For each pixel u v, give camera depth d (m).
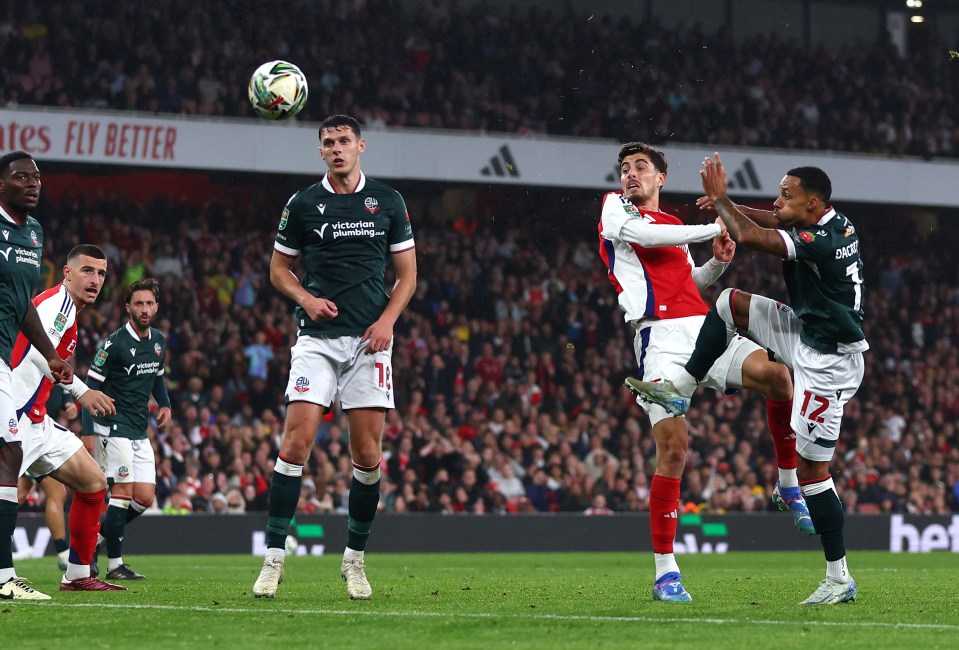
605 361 52.75
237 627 10.80
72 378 14.56
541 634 10.24
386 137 48.72
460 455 42.03
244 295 49.84
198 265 49.72
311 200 13.91
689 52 58.94
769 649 9.27
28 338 14.42
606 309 55.59
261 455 39.78
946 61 63.78
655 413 14.34
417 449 42.09
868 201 53.53
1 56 48.56
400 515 37.41
